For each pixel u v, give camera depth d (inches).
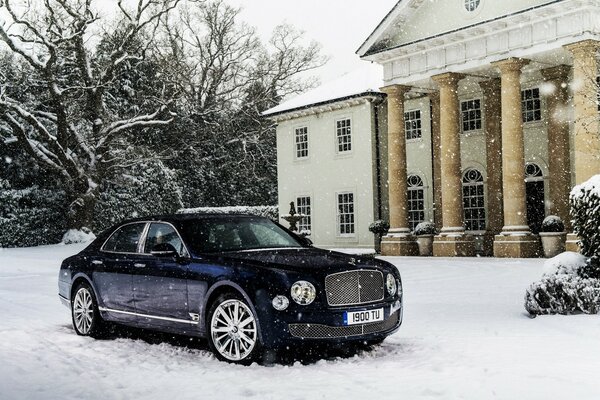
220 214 360.8
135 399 224.8
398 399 215.3
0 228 1545.3
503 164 979.9
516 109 968.3
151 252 319.3
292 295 277.7
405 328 360.5
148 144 1893.5
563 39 907.4
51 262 1049.5
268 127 2075.5
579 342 306.5
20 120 1592.0
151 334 377.7
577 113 885.2
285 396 222.2
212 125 2000.5
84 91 1598.2
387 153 1285.7
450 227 1061.8
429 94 1236.5
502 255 974.4
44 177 1651.1
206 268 304.2
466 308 434.9
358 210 1284.4
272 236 353.1
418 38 1119.6
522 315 400.8
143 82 1892.2
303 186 1402.6
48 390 238.4
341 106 1301.7
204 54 2113.7
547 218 969.5
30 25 1386.6
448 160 1062.4
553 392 218.5
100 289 364.2
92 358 302.2
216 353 293.3
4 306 511.2
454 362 270.1
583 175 875.4
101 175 1517.0
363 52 1182.3
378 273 301.3
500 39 986.1
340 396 221.0
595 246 409.4
